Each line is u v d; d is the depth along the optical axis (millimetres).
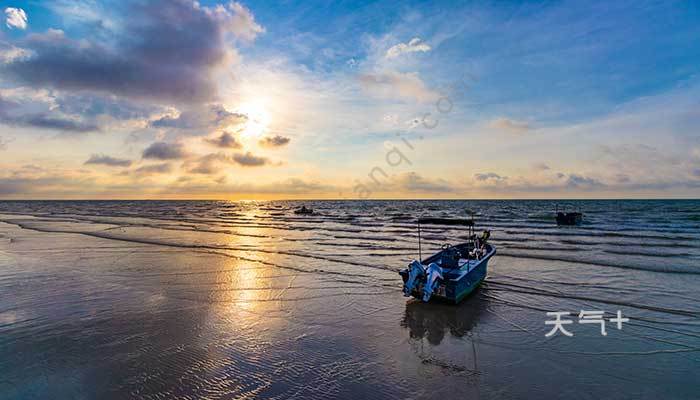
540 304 11461
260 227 40500
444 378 6957
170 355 7836
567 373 7137
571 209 73188
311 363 7531
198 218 59062
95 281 14391
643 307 10977
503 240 26422
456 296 11195
